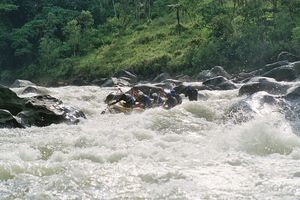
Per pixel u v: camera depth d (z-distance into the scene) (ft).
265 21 163.02
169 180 29.55
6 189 27.71
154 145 39.91
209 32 183.62
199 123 53.31
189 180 29.45
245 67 151.84
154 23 224.94
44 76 215.92
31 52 239.50
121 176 30.48
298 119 50.29
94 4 262.67
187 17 215.72
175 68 168.76
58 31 245.04
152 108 65.31
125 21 237.04
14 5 250.57
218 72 132.87
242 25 167.02
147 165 33.22
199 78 135.85
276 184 28.17
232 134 42.91
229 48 159.84
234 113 53.42
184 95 82.79
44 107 57.67
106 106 73.77
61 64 214.48
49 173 31.14
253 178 29.68
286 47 147.64
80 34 227.61
